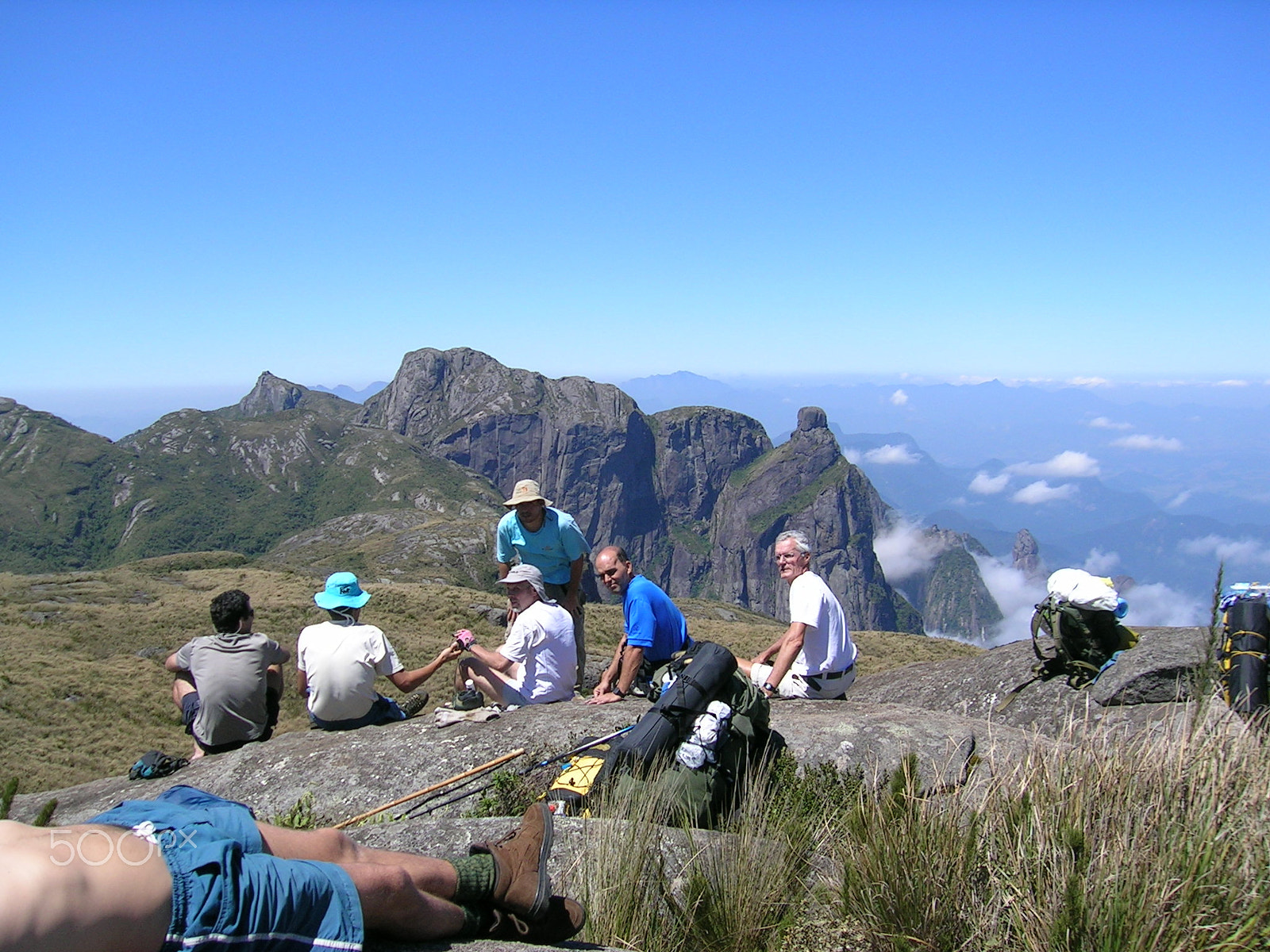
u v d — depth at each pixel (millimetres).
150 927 2217
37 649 47281
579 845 4297
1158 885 3189
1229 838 3412
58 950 2053
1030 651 9289
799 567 7762
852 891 3814
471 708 7789
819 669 7656
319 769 6906
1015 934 3398
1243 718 5035
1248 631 5656
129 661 46438
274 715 8266
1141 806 3598
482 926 3283
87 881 2143
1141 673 7086
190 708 8109
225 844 2436
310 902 2533
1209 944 3092
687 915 3887
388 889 2848
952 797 4059
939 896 3557
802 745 5969
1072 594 7125
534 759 6188
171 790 2918
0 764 27453
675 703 5055
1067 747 4133
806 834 4520
